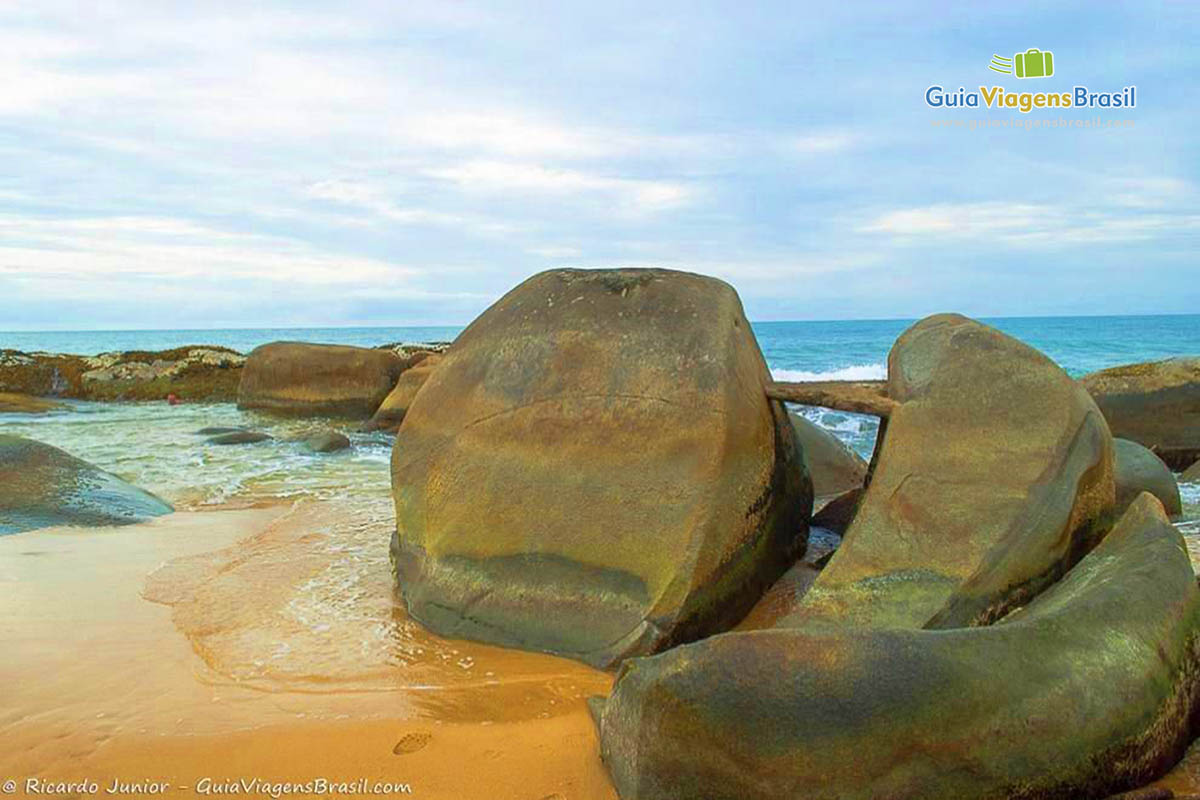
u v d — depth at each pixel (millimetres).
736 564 4238
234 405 17406
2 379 18562
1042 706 2506
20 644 4176
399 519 5012
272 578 5199
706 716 2475
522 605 4238
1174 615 2977
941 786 2400
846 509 5773
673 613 3885
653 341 4598
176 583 5105
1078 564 3842
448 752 3178
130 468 9477
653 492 4238
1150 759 2674
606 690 3676
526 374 4785
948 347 4605
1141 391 10102
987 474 4133
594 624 4039
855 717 2408
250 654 4059
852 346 41469
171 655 4051
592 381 4605
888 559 4008
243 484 8484
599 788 2914
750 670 2490
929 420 4367
